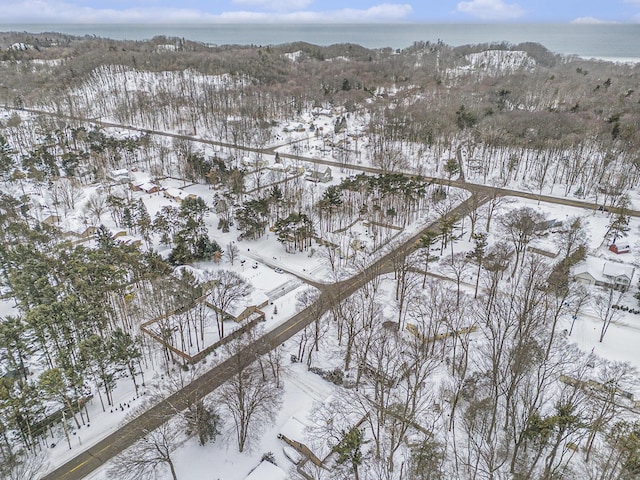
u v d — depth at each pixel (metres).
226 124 197.75
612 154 143.00
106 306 74.25
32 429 57.28
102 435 58.94
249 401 58.78
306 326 80.06
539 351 62.81
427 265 96.06
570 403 50.16
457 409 60.81
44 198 131.62
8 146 165.12
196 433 57.69
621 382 61.16
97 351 60.59
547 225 114.00
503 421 58.44
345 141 186.38
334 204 117.81
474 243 109.94
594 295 84.31
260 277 95.81
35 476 52.31
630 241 107.00
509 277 93.31
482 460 52.47
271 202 121.25
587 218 120.44
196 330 74.94
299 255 107.56
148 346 74.19
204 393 64.81
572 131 162.88
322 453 53.75
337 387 66.44
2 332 63.56
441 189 134.50
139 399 65.12
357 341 73.00
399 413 54.38
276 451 56.41
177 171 164.88
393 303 86.06
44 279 78.62
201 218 117.94
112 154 167.88
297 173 158.88
